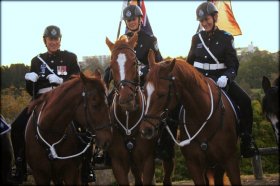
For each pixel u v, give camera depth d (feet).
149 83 17.20
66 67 21.70
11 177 19.65
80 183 19.97
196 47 21.57
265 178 27.68
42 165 18.49
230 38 21.13
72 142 18.74
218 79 19.79
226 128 18.66
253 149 20.38
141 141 19.10
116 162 19.34
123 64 18.40
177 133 21.58
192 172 18.63
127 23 21.95
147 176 19.13
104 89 17.52
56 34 21.27
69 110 17.84
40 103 19.07
